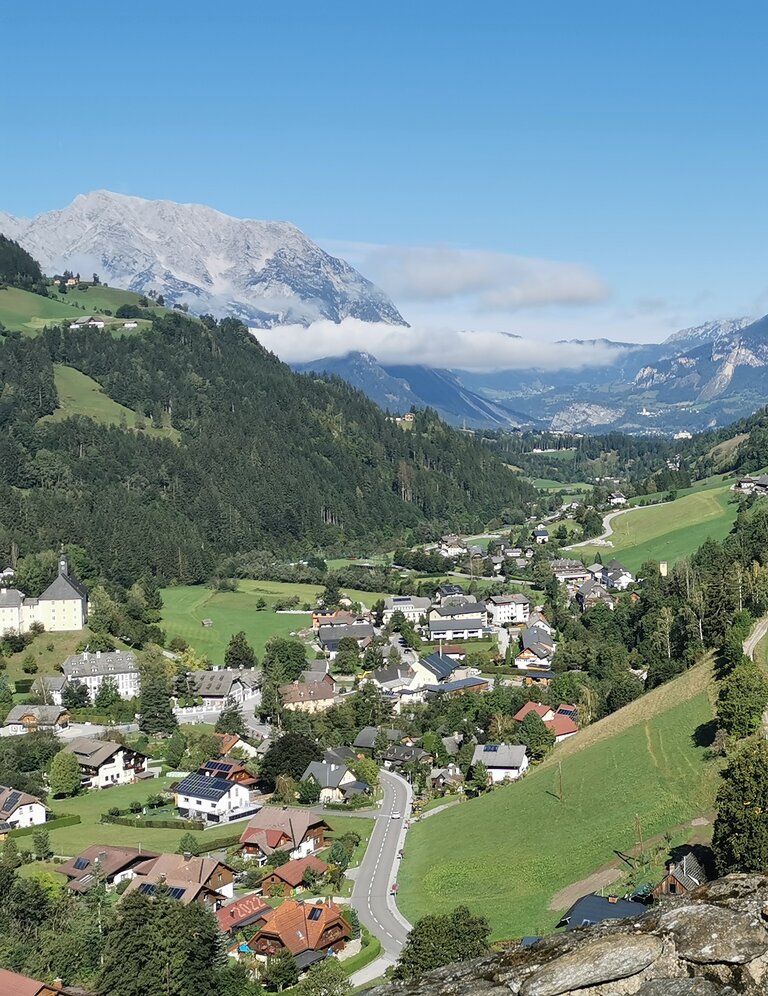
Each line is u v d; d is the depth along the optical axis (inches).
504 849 4205.2
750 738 4084.6
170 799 5703.7
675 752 4441.4
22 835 5004.9
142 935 3056.1
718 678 5034.5
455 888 3956.7
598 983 826.2
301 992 3058.6
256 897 3914.9
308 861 4372.5
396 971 2977.4
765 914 839.7
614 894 3358.8
